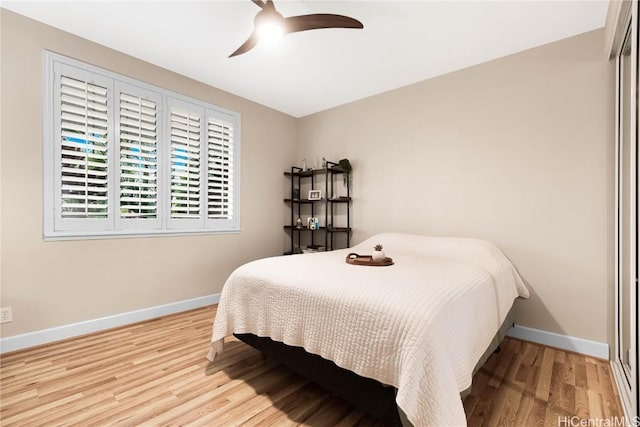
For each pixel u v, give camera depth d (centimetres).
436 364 109
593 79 218
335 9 202
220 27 227
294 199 409
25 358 204
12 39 211
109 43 250
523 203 246
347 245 371
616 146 201
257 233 383
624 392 161
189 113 311
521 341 242
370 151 352
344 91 340
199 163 322
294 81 316
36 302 222
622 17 172
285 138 418
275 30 179
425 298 130
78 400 160
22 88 215
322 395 169
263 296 181
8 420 143
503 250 255
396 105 329
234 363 205
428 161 302
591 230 218
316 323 150
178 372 191
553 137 233
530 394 168
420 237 276
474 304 150
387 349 121
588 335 219
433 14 206
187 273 313
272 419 148
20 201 215
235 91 345
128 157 270
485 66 268
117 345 228
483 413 152
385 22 215
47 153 226
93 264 250
